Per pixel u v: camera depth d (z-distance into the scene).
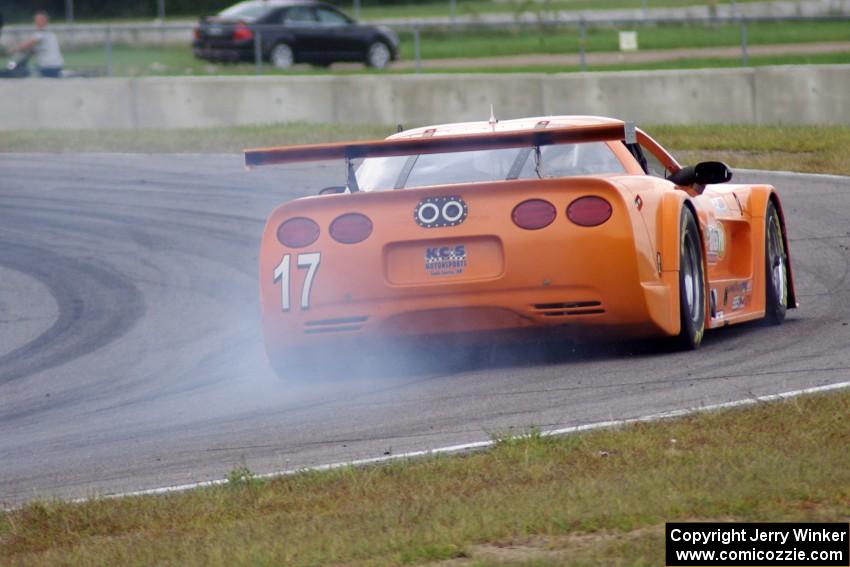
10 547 16.53
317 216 24.83
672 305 24.50
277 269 24.92
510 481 17.00
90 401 27.75
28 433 24.88
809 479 15.30
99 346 34.22
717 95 73.81
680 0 159.75
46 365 32.41
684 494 15.08
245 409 24.62
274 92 81.44
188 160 68.69
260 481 18.08
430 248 24.25
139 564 14.76
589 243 23.70
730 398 21.05
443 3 171.25
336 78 80.69
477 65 110.00
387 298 24.33
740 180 55.50
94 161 70.00
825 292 33.91
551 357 26.30
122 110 83.00
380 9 170.88
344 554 14.23
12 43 114.44
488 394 23.30
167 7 167.38
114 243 49.41
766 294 29.41
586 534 14.28
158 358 32.12
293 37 109.88
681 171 26.95
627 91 75.31
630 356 25.67
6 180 65.25
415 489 17.08
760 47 111.94
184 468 20.22
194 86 82.12
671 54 110.75
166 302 39.41
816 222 44.97
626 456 17.66
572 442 18.69
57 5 166.50
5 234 52.44
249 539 15.16
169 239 49.44
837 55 99.44
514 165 25.70
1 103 84.38
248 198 57.00
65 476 20.67
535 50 118.94
